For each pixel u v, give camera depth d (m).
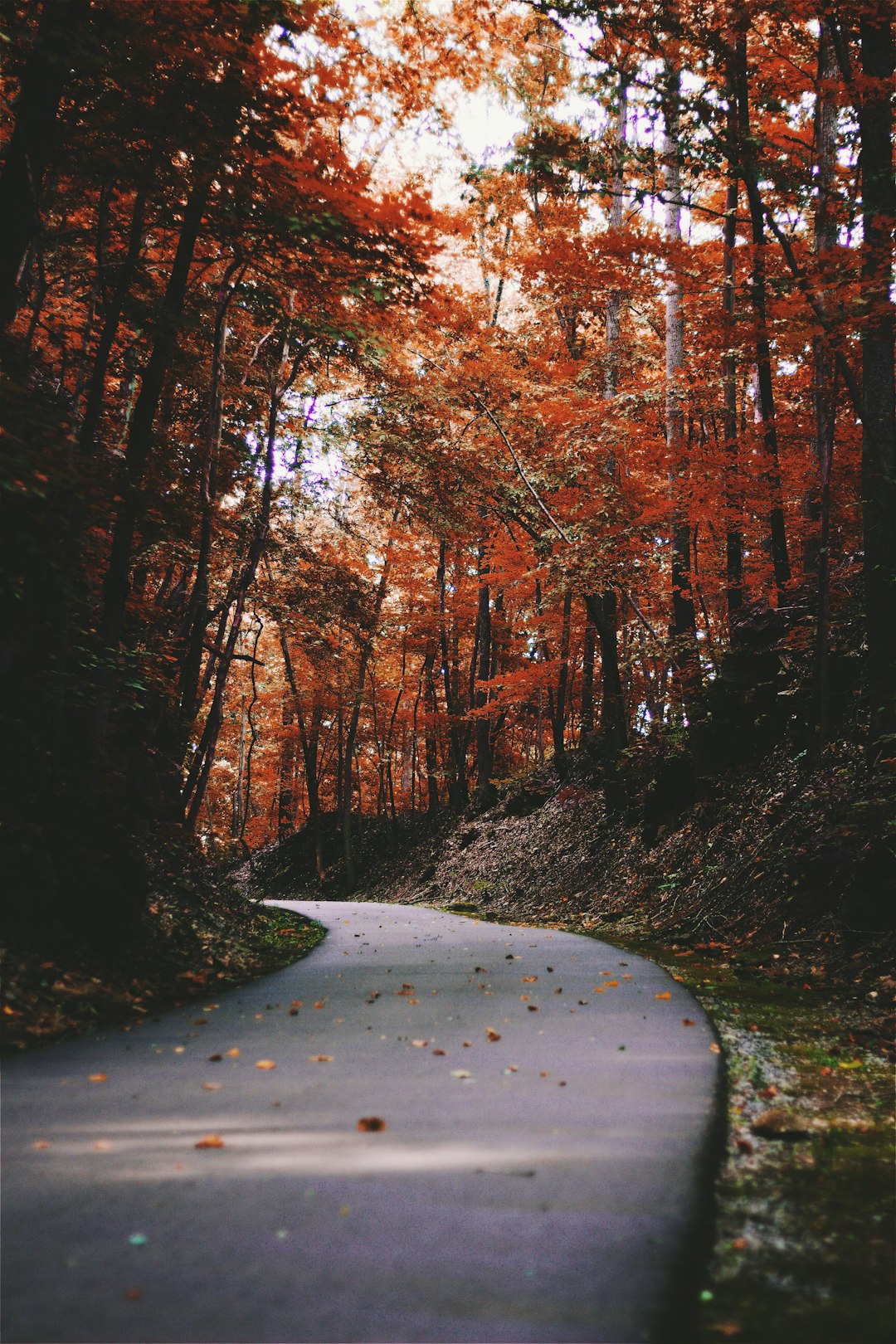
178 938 9.38
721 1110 4.17
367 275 10.41
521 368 19.25
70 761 9.77
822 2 10.48
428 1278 2.50
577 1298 2.39
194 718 16.28
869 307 9.98
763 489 13.47
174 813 14.92
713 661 15.38
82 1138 3.76
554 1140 3.71
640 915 14.16
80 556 10.03
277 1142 3.69
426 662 33.56
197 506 13.08
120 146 9.88
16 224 9.22
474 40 13.51
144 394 10.70
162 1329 2.23
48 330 11.57
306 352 15.22
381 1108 4.19
